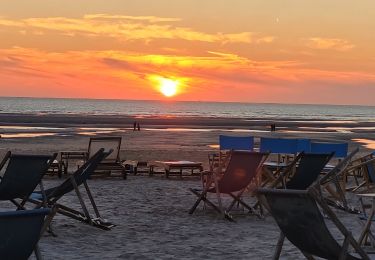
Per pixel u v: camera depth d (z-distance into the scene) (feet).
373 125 233.76
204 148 88.22
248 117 328.29
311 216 14.84
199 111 527.40
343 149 42.80
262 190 15.15
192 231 26.81
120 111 439.22
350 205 35.73
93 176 47.19
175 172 50.72
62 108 480.23
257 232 26.76
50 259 21.02
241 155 29.66
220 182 30.81
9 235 12.58
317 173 29.50
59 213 27.50
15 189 23.49
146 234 25.96
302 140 44.62
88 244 23.70
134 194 38.58
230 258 21.68
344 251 14.84
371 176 36.52
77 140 103.14
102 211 31.81
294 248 23.47
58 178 46.75
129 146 90.84
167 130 151.12
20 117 224.94
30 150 77.36
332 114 504.02
